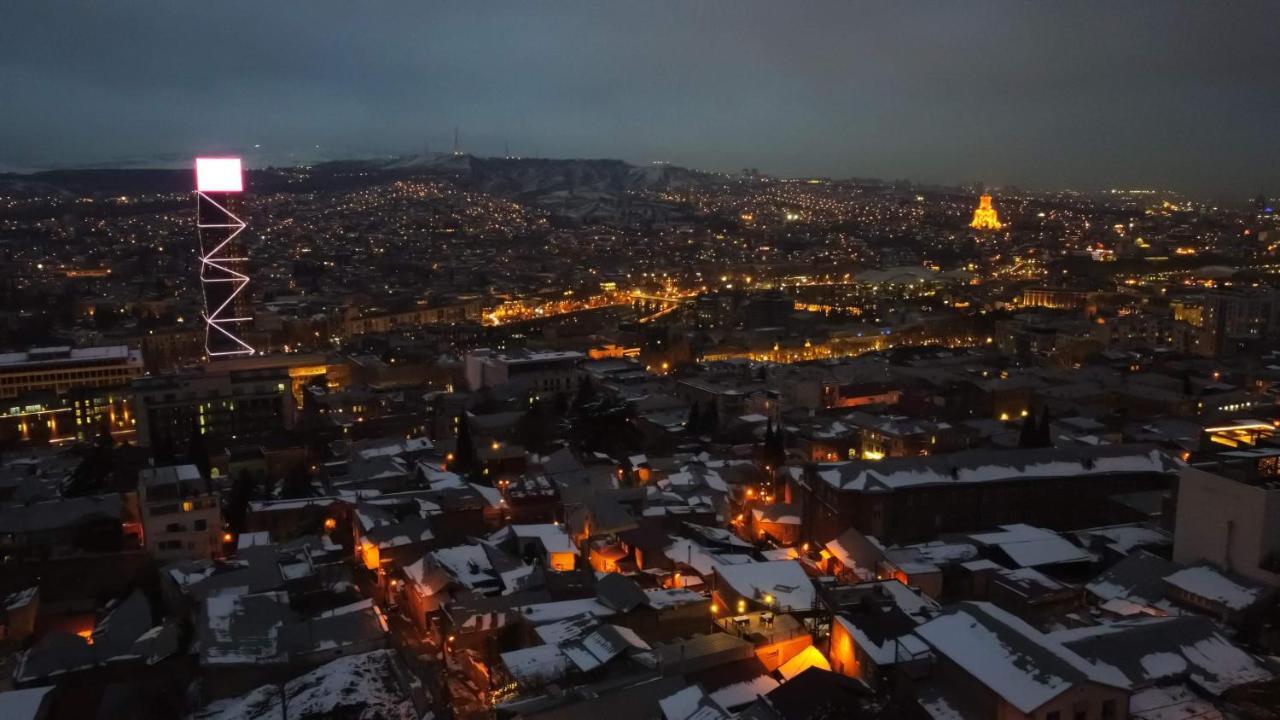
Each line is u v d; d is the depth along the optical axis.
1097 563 101.94
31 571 104.81
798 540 125.81
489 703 76.38
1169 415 188.12
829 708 65.12
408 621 102.50
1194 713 64.94
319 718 69.12
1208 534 89.75
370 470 148.25
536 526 116.81
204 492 116.00
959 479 118.31
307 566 102.44
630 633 79.62
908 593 86.88
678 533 119.94
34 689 76.31
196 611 89.19
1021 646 66.44
